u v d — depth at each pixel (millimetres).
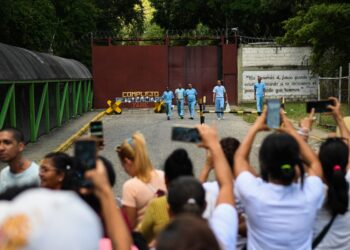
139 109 36344
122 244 2555
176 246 1888
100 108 37125
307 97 37094
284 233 3453
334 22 28641
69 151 17734
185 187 2943
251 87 37281
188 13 48688
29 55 19453
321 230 4012
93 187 2752
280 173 3449
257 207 3475
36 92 19922
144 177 4941
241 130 21734
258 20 45219
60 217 1706
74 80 27328
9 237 1643
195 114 31391
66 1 37312
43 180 4488
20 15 25344
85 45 41906
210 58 37375
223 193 3191
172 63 37344
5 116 15391
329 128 20672
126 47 37094
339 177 3920
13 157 5316
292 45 35625
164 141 18672
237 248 4238
